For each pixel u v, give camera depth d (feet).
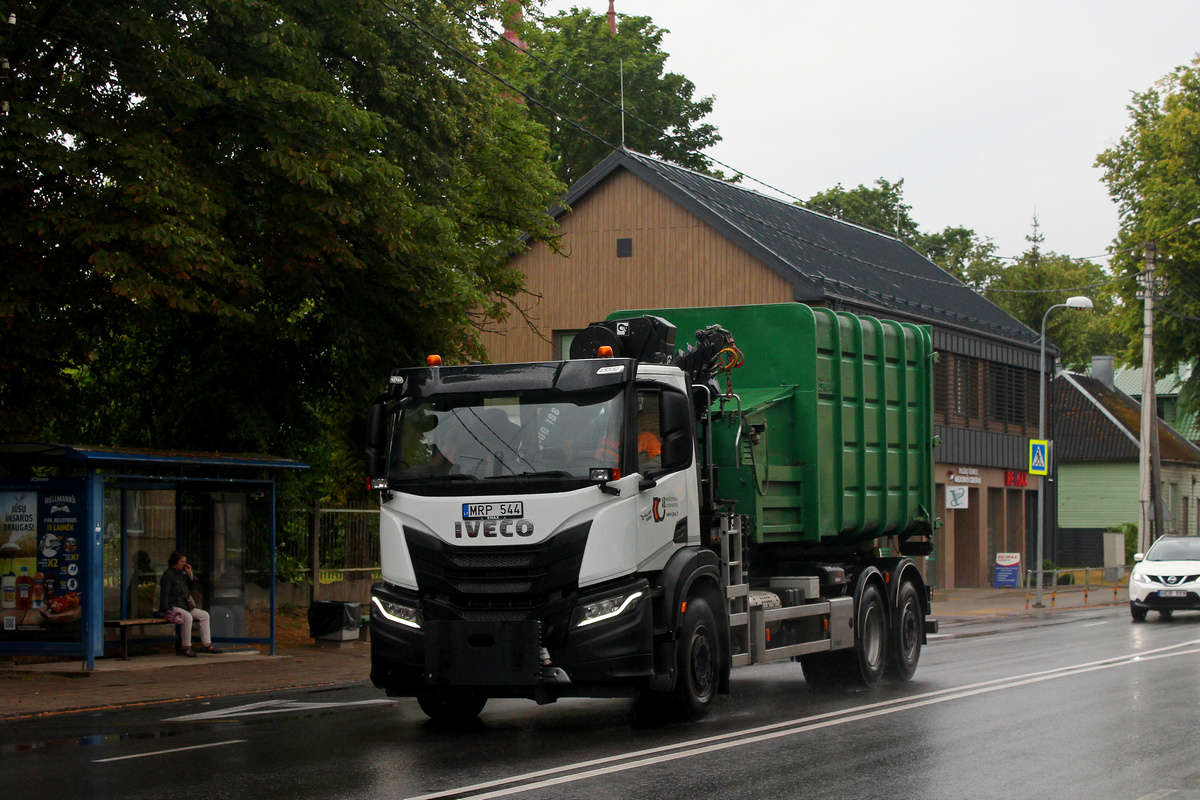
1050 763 30.71
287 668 55.72
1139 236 156.35
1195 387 161.89
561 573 34.24
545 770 29.40
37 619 52.54
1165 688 46.52
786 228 114.83
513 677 34.12
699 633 37.37
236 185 57.67
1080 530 185.68
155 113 54.85
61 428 71.51
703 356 41.27
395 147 66.28
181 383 69.62
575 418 35.35
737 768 29.73
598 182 106.22
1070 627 83.51
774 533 42.98
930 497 54.90
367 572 79.61
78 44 53.26
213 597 62.39
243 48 58.75
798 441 45.24
